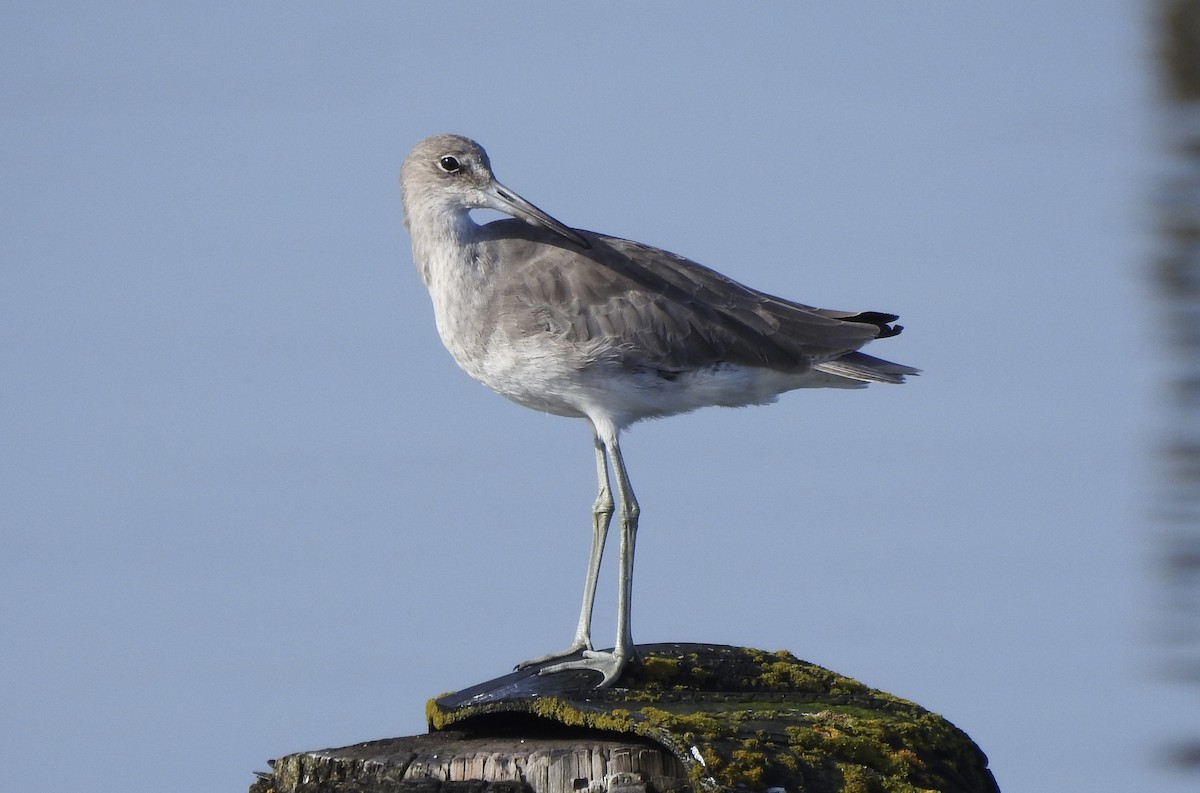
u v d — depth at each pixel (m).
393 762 10.84
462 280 14.66
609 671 12.52
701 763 10.36
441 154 14.91
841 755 10.88
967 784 11.29
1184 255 33.19
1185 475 26.20
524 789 10.62
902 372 14.95
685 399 14.70
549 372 14.38
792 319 14.91
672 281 14.71
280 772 11.16
